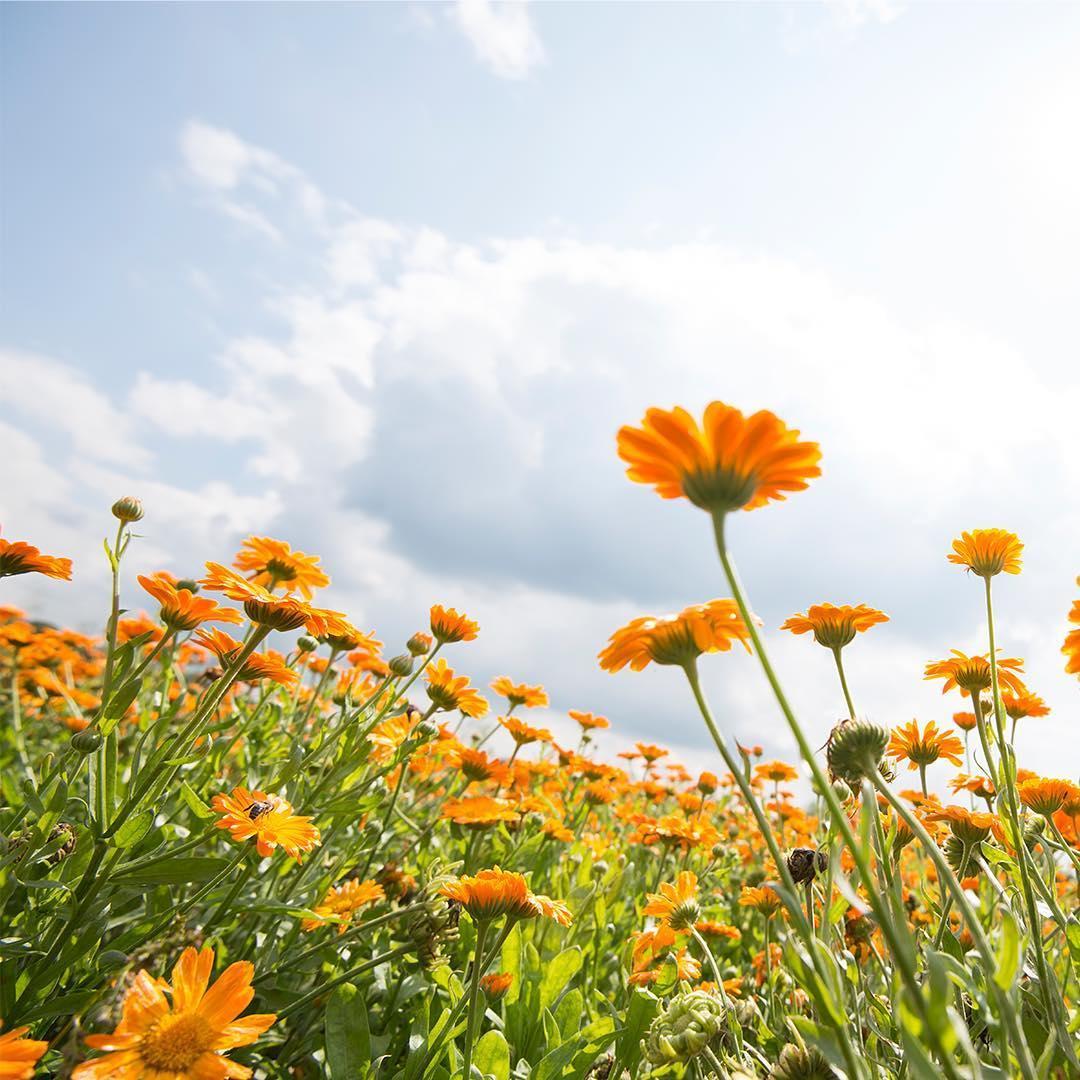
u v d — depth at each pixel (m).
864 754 0.29
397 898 0.60
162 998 0.34
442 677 0.62
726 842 1.01
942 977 0.23
